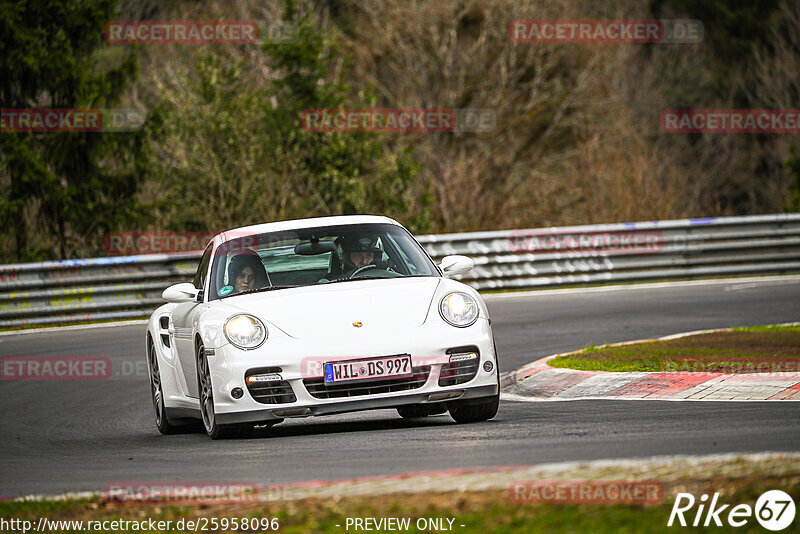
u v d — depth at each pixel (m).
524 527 16.12
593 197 136.12
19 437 33.88
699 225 78.62
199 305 30.62
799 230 79.75
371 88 112.69
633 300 65.06
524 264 77.00
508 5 155.00
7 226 102.88
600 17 176.25
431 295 28.98
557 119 154.88
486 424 28.19
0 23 102.88
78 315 70.62
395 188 111.19
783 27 184.12
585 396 33.97
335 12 168.38
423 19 153.75
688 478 18.02
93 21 106.19
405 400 27.28
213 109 105.38
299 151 108.31
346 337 27.47
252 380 27.33
